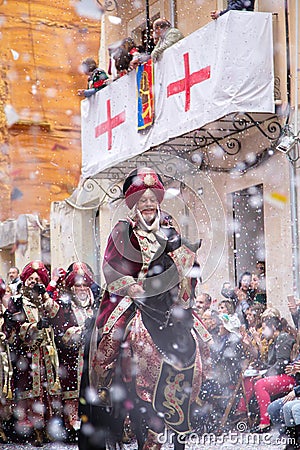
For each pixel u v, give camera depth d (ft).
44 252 101.96
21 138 112.57
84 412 29.73
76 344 48.24
